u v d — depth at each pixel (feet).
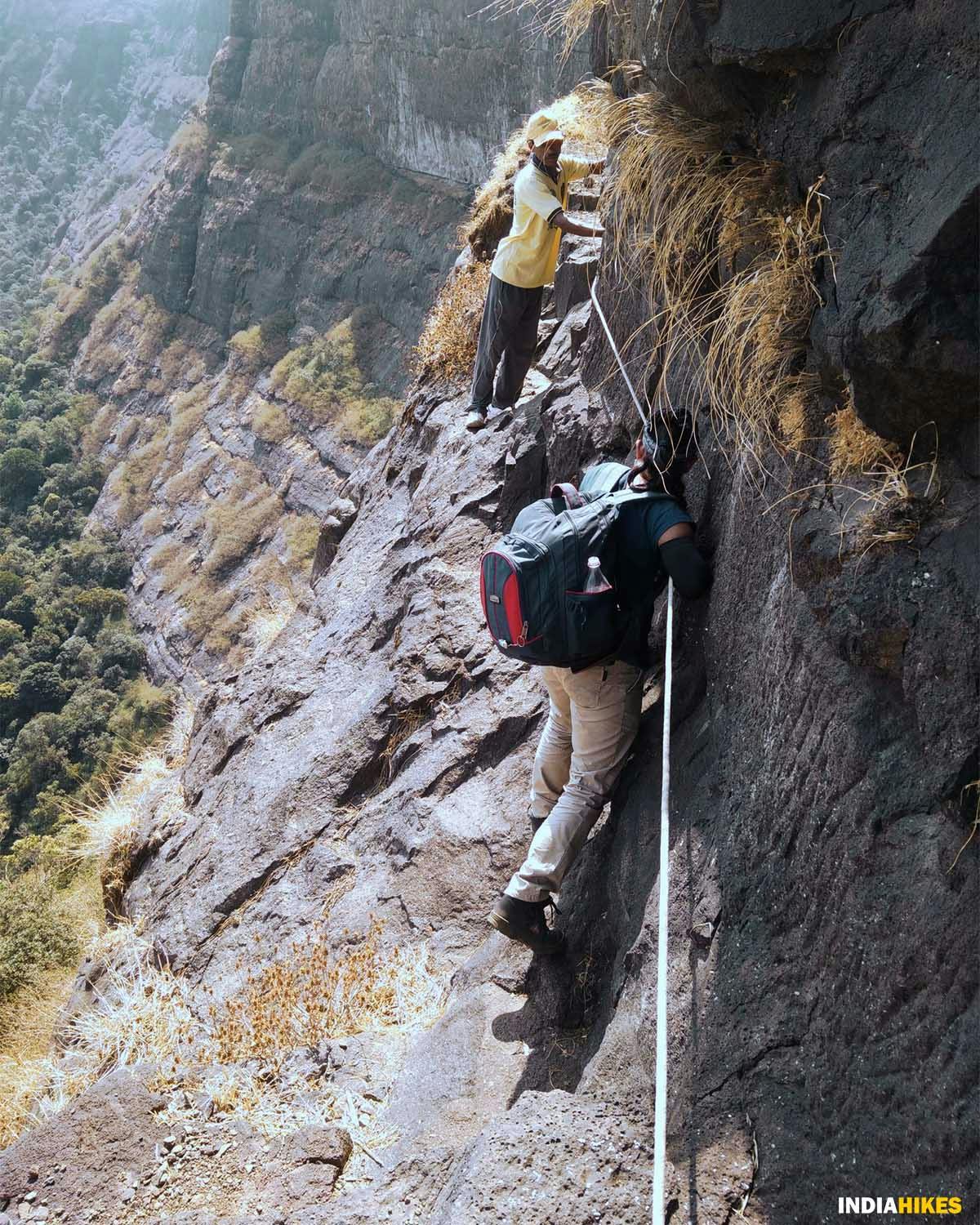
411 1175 9.46
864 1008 6.84
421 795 16.20
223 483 202.49
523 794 15.33
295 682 21.48
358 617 21.81
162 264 249.14
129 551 215.51
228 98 243.81
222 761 21.79
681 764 10.58
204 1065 12.51
